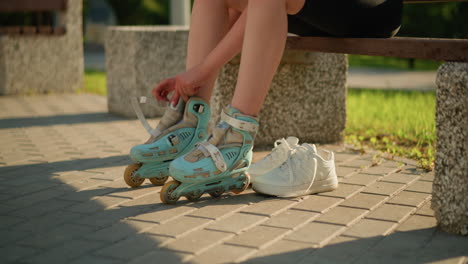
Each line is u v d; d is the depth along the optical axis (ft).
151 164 9.32
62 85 24.48
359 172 10.71
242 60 8.36
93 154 12.27
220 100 12.40
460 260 6.44
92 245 6.83
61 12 24.43
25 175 10.38
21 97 22.58
